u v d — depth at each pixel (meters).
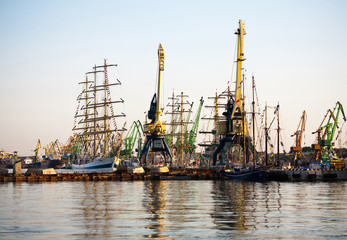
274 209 68.75
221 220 57.69
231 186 126.25
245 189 113.06
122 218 59.66
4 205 75.69
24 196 93.25
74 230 51.06
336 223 55.31
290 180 156.00
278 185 130.12
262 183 141.50
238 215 62.12
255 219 58.53
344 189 112.12
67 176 165.12
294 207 71.31
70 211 67.19
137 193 100.88
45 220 58.22
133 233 49.22
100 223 55.69
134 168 197.12
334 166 166.12
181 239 46.22
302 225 53.84
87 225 54.28
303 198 86.50
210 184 138.25
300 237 47.06
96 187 124.44
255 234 48.53
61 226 53.66
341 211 66.44
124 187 124.19
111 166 191.75
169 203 77.88
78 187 124.31
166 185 133.62
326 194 96.00
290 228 51.88
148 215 62.41
